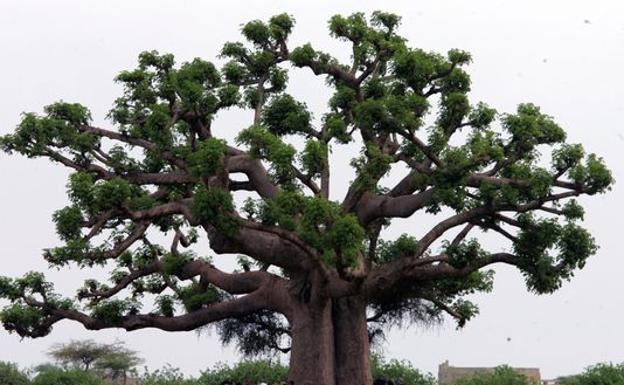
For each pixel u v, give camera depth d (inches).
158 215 1011.3
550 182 948.0
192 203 975.0
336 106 1101.1
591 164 957.2
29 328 1106.7
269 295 1085.1
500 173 995.9
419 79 1041.5
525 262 991.6
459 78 1073.5
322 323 1041.5
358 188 1012.5
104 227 1064.8
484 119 1013.8
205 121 1056.2
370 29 1120.8
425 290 1135.0
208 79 1088.8
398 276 999.0
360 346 1064.8
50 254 997.2
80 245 985.5
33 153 1058.1
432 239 997.2
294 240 935.0
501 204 969.5
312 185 1023.0
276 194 1064.8
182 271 1143.0
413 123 965.2
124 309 1137.4
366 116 979.3
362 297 1072.2
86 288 1137.4
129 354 2704.2
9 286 1097.4
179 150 1055.6
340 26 1123.3
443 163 970.1
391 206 1037.2
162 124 1031.0
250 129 964.6
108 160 1092.5
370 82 1105.4
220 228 936.9
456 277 1018.7
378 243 1087.6
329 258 915.4
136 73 1127.0
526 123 957.8
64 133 1071.0
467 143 976.9
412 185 1055.6
